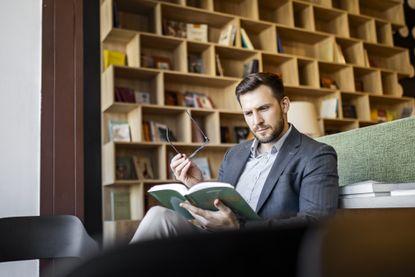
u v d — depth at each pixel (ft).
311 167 5.22
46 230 5.26
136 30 15.42
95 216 7.23
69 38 7.49
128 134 14.64
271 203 5.41
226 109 16.48
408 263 0.90
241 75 16.97
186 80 15.67
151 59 15.24
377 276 0.87
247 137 16.39
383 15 21.09
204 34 15.94
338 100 17.99
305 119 14.55
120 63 14.75
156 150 15.07
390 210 1.03
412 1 21.02
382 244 0.88
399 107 20.39
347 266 0.84
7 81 7.05
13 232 5.18
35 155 7.05
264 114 5.81
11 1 7.25
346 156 6.29
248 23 16.62
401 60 20.68
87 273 0.74
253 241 0.85
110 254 0.75
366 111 18.62
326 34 18.02
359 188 4.70
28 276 6.70
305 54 18.72
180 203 4.86
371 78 19.61
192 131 15.46
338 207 5.03
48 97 7.19
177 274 0.82
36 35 7.34
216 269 0.84
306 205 5.05
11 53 7.13
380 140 5.83
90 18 7.76
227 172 6.42
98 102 7.59
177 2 15.78
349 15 19.07
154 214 4.26
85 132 7.38
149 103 15.20
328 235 0.83
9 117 6.98
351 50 19.48
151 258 0.79
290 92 17.78
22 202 6.86
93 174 7.33
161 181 14.26
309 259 0.83
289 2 17.46
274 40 16.78
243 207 4.45
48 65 7.27
